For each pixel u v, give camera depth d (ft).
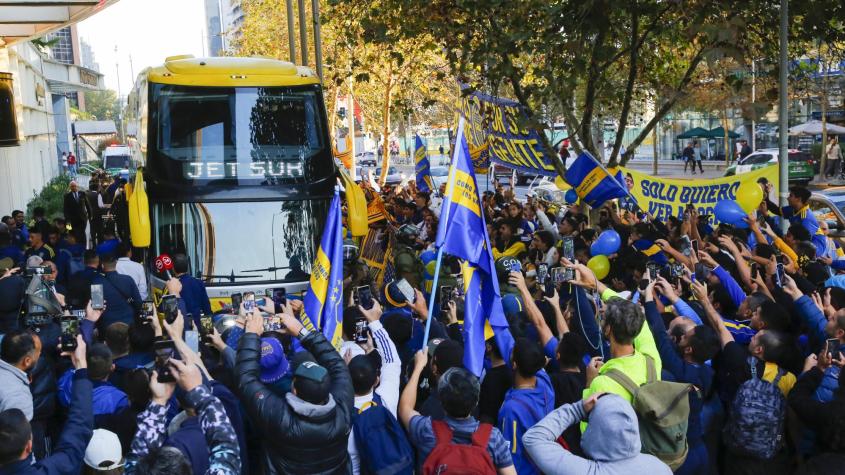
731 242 29.71
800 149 142.31
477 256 21.97
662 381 18.38
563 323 23.11
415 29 52.19
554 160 52.39
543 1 47.21
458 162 22.07
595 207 42.91
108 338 22.90
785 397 21.06
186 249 42.34
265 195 43.04
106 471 17.60
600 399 16.15
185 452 15.37
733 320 26.78
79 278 39.81
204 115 43.34
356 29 57.72
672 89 53.47
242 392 16.49
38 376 22.62
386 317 23.32
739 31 46.91
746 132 157.79
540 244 41.29
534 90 48.67
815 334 23.80
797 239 34.71
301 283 42.80
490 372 21.53
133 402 19.83
